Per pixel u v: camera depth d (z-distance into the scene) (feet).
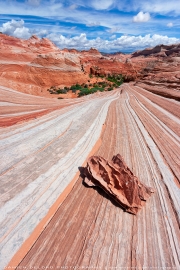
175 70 142.00
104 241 14.35
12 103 58.34
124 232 15.42
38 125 34.22
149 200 19.29
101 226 15.60
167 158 28.76
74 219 15.92
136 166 25.54
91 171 20.26
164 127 43.04
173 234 15.93
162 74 135.44
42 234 14.20
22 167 21.35
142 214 17.44
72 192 19.02
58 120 38.24
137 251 13.99
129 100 77.61
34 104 61.93
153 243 14.87
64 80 136.56
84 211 16.88
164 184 22.33
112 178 19.19
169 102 69.77
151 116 51.72
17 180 19.10
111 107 58.39
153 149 31.32
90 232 14.90
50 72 130.11
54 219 15.64
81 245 13.76
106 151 28.60
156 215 17.61
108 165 20.07
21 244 13.03
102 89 147.02
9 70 116.67
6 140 26.71
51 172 21.20
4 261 11.80
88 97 94.48
